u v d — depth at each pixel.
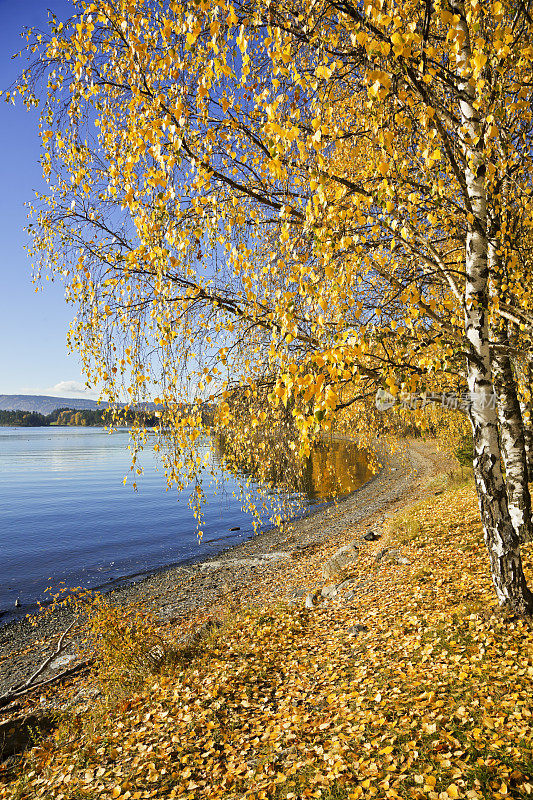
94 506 33.34
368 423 9.23
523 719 3.74
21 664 10.86
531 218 5.29
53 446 112.06
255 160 4.73
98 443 126.56
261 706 5.39
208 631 8.93
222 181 4.41
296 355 4.40
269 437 6.86
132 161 4.28
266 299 4.98
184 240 4.37
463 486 16.61
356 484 32.00
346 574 10.74
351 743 4.18
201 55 4.04
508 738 3.58
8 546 22.67
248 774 4.17
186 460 5.77
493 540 5.18
